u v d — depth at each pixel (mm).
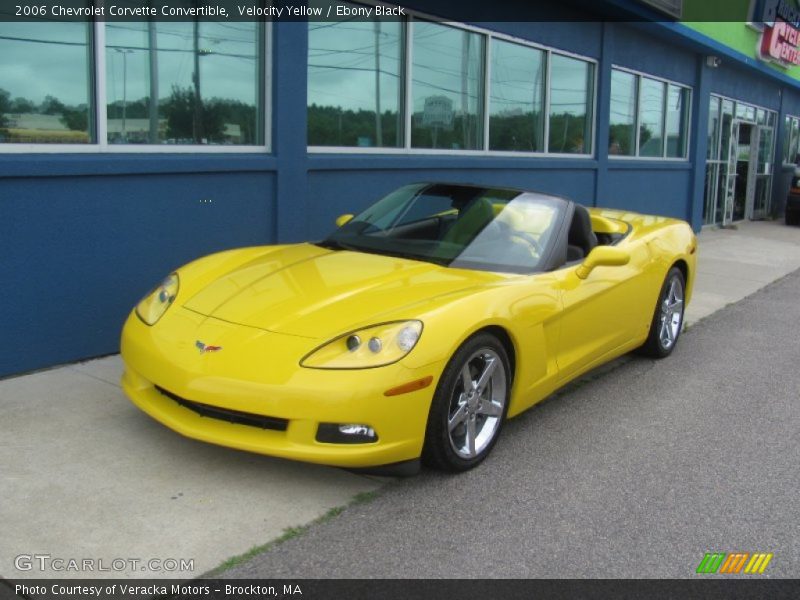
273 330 3447
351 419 3197
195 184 5629
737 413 4883
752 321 7648
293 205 6418
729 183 17203
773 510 3557
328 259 4270
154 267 5434
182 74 5617
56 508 3160
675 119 14055
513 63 9320
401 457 3365
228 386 3266
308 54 6633
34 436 3828
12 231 4617
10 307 4672
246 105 6098
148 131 5461
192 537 3014
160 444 3803
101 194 5039
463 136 8688
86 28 4961
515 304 3850
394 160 7414
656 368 5840
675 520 3414
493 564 2971
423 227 4625
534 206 4754
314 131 6820
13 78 4664
